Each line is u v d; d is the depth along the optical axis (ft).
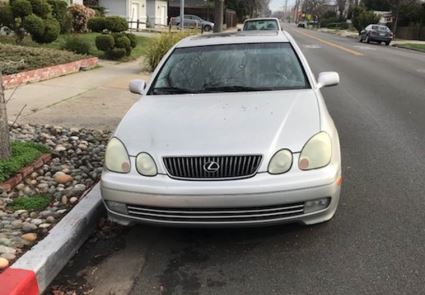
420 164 20.06
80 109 29.84
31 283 11.12
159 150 12.51
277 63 17.30
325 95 37.81
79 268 12.68
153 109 14.78
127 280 12.07
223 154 12.12
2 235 13.25
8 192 16.47
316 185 12.16
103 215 15.37
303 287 11.50
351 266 12.30
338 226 14.35
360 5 262.26
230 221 12.14
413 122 27.96
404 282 11.55
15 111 28.60
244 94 15.66
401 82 45.93
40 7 57.47
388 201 16.16
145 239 14.05
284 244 13.42
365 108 32.37
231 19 217.97
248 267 12.41
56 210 15.12
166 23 178.29
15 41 56.80
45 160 19.43
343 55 80.43
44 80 39.96
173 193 12.03
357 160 20.66
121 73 47.62
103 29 81.56
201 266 12.56
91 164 19.62
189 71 17.24
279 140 12.45
